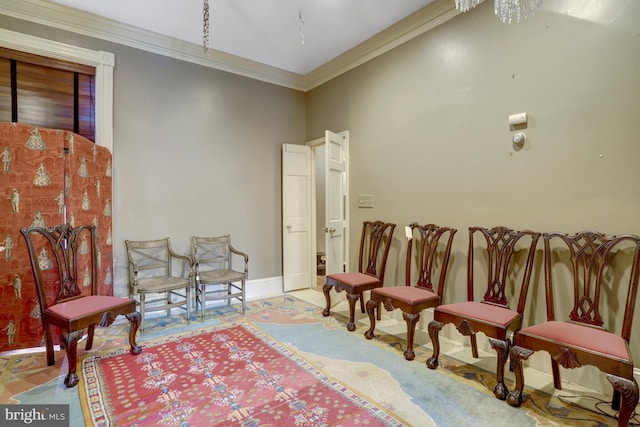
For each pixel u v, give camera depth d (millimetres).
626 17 1958
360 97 3789
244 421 1736
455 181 2859
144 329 3035
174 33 3395
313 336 2895
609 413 1833
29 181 2477
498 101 2559
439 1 2857
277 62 4090
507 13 2098
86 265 2785
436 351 2312
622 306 1978
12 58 2852
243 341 2773
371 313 2822
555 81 2256
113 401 1912
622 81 1978
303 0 2834
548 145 2297
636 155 1934
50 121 3070
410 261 3018
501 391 1954
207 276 3424
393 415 1791
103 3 2871
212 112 3896
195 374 2223
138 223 3424
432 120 3031
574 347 1681
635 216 1938
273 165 4410
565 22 2203
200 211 3816
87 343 2598
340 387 2070
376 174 3598
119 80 3297
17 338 2494
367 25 3240
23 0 2783
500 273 2475
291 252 4480
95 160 2943
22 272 2484
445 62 2918
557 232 2195
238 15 3062
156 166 3525
